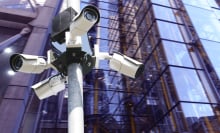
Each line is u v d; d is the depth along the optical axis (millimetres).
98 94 16891
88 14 2266
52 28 2742
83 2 24578
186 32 16828
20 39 18953
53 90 2852
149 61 16578
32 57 2666
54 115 15062
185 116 11703
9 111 12852
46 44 19359
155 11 17766
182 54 15062
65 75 2723
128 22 23531
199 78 13805
